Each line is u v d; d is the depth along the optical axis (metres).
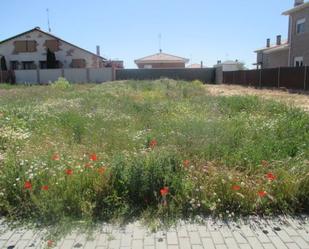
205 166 4.42
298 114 8.24
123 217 3.53
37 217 3.54
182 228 3.35
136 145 5.76
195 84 25.16
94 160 4.39
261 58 40.09
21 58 38.53
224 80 36.41
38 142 5.93
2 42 38.28
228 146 5.31
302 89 20.81
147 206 3.71
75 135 6.67
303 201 3.78
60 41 38.09
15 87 24.33
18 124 7.36
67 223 3.40
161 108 10.26
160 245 3.05
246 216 3.59
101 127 7.32
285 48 31.55
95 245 3.05
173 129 6.76
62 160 4.54
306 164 4.33
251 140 5.71
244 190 3.79
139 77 34.25
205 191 3.77
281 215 3.62
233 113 9.43
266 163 4.55
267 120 7.56
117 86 21.11
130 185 3.84
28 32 38.00
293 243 3.09
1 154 5.13
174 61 50.38
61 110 9.87
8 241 3.13
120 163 4.07
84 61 38.66
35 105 11.24
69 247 3.02
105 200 3.69
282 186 3.82
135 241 3.12
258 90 22.52
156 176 3.87
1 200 3.72
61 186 3.80
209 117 8.67
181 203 3.69
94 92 17.03
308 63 26.39
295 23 28.28
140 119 8.43
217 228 3.35
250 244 3.07
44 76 33.38
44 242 3.10
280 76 23.64
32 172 4.06
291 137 5.89
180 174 4.03
